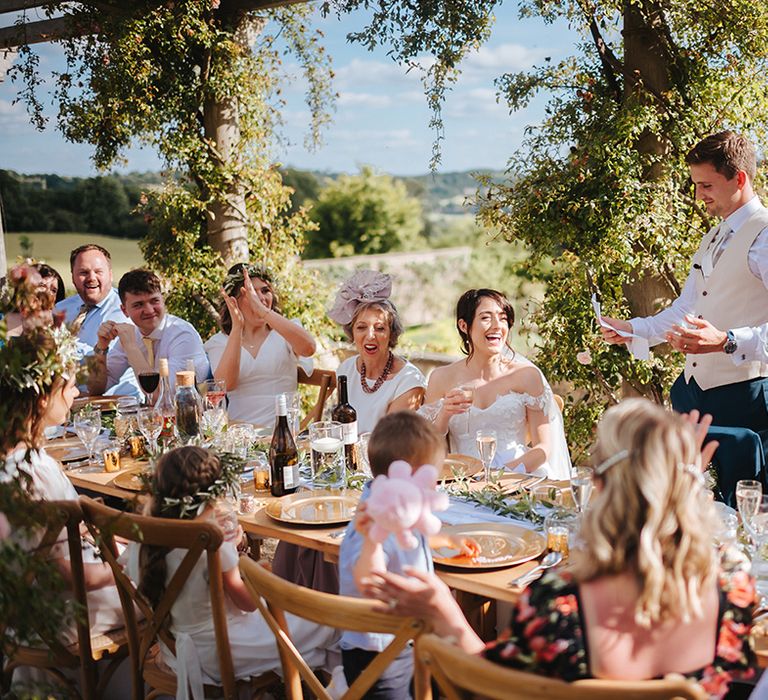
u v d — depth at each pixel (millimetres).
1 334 2133
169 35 5566
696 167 3658
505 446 3619
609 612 1537
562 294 5160
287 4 5590
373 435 2199
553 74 4977
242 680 2525
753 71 4730
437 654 1611
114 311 5176
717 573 1662
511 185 5137
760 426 3721
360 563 2023
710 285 3758
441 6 4797
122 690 2795
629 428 1605
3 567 1837
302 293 6605
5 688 2734
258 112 6086
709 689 1593
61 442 3854
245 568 2072
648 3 4691
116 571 2457
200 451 2535
